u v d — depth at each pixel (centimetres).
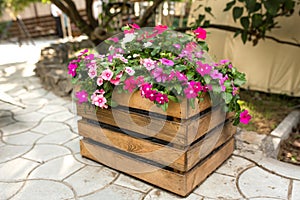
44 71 364
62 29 713
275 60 300
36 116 270
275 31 291
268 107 281
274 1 234
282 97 309
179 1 465
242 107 278
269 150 207
